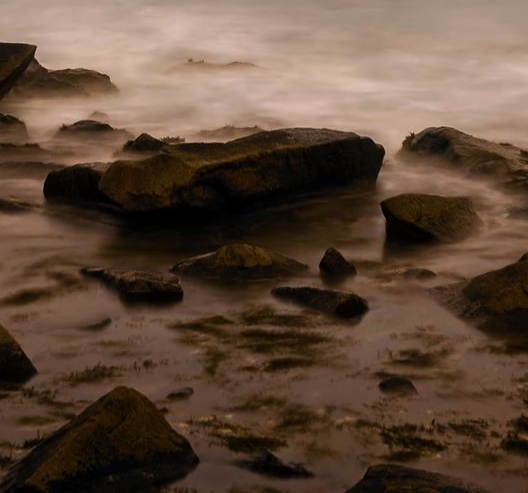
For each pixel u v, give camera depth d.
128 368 13.23
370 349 13.87
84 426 10.51
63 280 16.53
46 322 14.75
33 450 10.76
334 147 21.27
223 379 12.91
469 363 13.49
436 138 24.33
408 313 15.15
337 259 16.81
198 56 45.72
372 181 22.16
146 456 10.61
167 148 19.91
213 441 11.37
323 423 11.85
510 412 12.23
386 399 12.43
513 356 13.70
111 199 19.05
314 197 21.09
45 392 12.55
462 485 10.20
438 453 11.24
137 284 15.64
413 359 13.55
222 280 16.30
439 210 18.81
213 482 10.59
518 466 11.00
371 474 10.29
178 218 19.38
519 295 14.88
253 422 11.85
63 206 20.33
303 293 15.48
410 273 16.80
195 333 14.35
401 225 18.59
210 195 19.44
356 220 20.02
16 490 9.98
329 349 13.83
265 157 20.14
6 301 15.58
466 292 15.41
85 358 13.54
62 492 10.08
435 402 12.42
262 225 19.62
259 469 10.81
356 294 15.45
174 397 12.37
